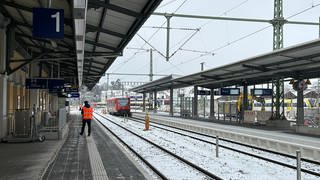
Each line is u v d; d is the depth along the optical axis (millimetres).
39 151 13305
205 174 10586
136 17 11820
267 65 27203
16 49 19875
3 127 16000
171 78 48156
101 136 21391
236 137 20656
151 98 88188
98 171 10023
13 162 10867
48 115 24672
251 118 36062
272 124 32250
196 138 21922
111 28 14562
